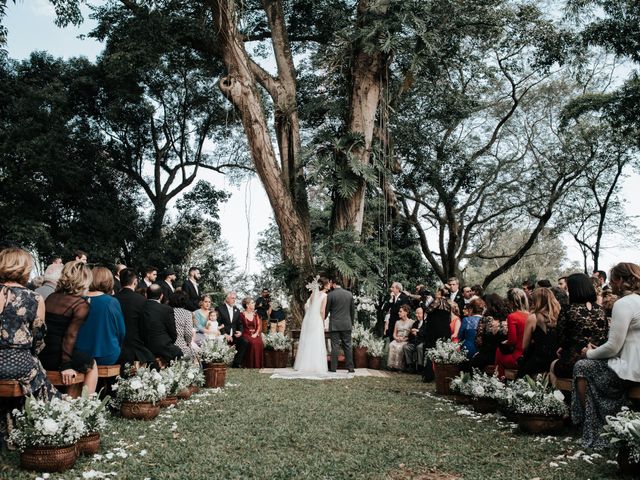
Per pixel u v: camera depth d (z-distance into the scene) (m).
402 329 13.12
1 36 13.52
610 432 4.50
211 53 18.59
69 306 5.30
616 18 17.88
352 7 19.41
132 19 18.44
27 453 4.20
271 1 17.64
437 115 24.84
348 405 7.68
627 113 19.44
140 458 4.71
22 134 24.08
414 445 5.38
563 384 6.08
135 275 7.65
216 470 4.45
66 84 27.56
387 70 16.61
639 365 5.06
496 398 6.78
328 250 15.23
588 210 30.64
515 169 30.73
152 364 7.30
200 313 11.42
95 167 27.94
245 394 8.49
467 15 18.50
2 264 4.73
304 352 12.45
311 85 20.72
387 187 17.25
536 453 5.09
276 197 16.27
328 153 16.42
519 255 29.64
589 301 6.15
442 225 30.17
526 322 7.05
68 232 25.80
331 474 4.41
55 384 5.25
